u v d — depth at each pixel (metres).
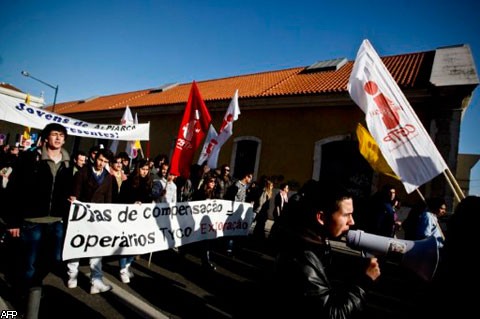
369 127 3.21
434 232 4.15
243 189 5.89
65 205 3.35
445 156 7.65
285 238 1.42
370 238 1.65
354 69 3.34
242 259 5.63
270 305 1.28
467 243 1.42
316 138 10.02
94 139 18.77
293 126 10.62
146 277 4.26
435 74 8.25
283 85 12.12
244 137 11.69
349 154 9.41
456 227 1.51
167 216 4.35
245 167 11.62
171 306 3.44
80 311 3.09
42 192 3.11
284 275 1.28
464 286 1.34
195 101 5.01
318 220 1.44
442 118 7.83
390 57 12.02
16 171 3.08
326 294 1.21
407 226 4.58
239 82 15.34
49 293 3.39
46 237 3.25
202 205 4.91
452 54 9.49
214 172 6.53
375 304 4.03
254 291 1.49
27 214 3.04
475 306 1.28
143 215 4.04
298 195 5.21
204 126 5.05
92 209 3.53
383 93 3.31
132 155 8.91
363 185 8.95
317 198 1.45
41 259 3.24
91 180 3.64
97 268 3.57
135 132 6.57
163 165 5.73
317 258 1.32
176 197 6.12
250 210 5.83
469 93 7.47
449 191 7.52
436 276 1.50
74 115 20.39
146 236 4.06
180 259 5.32
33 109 5.41
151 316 3.12
